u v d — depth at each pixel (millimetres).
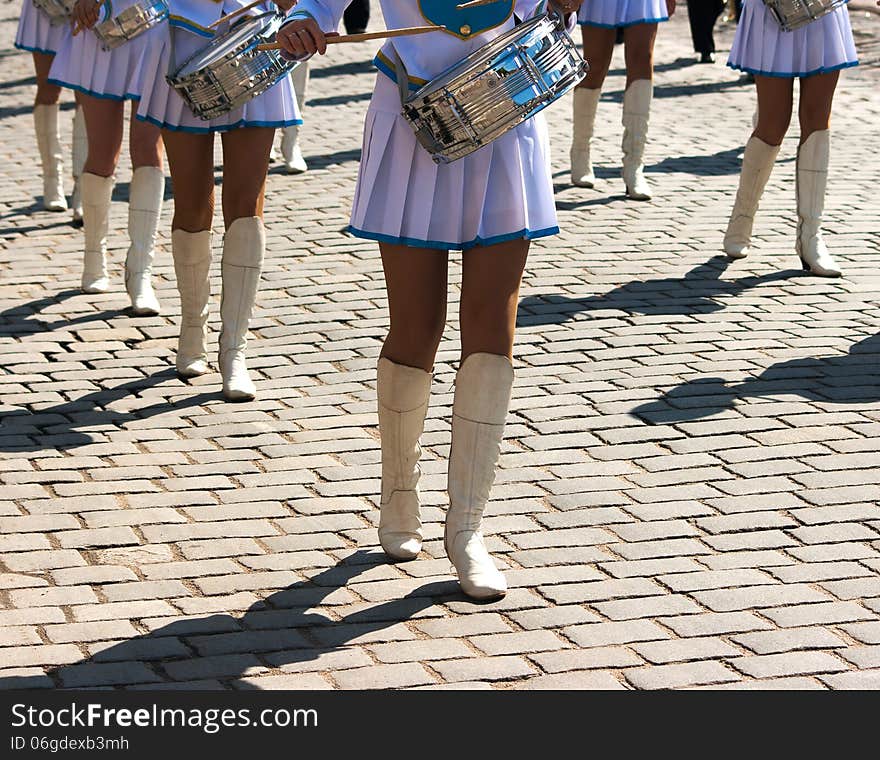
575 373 9055
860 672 5617
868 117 17594
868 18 25031
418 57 6059
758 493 7273
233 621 6008
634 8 13336
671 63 22125
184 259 8969
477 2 5895
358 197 6246
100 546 6660
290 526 6934
